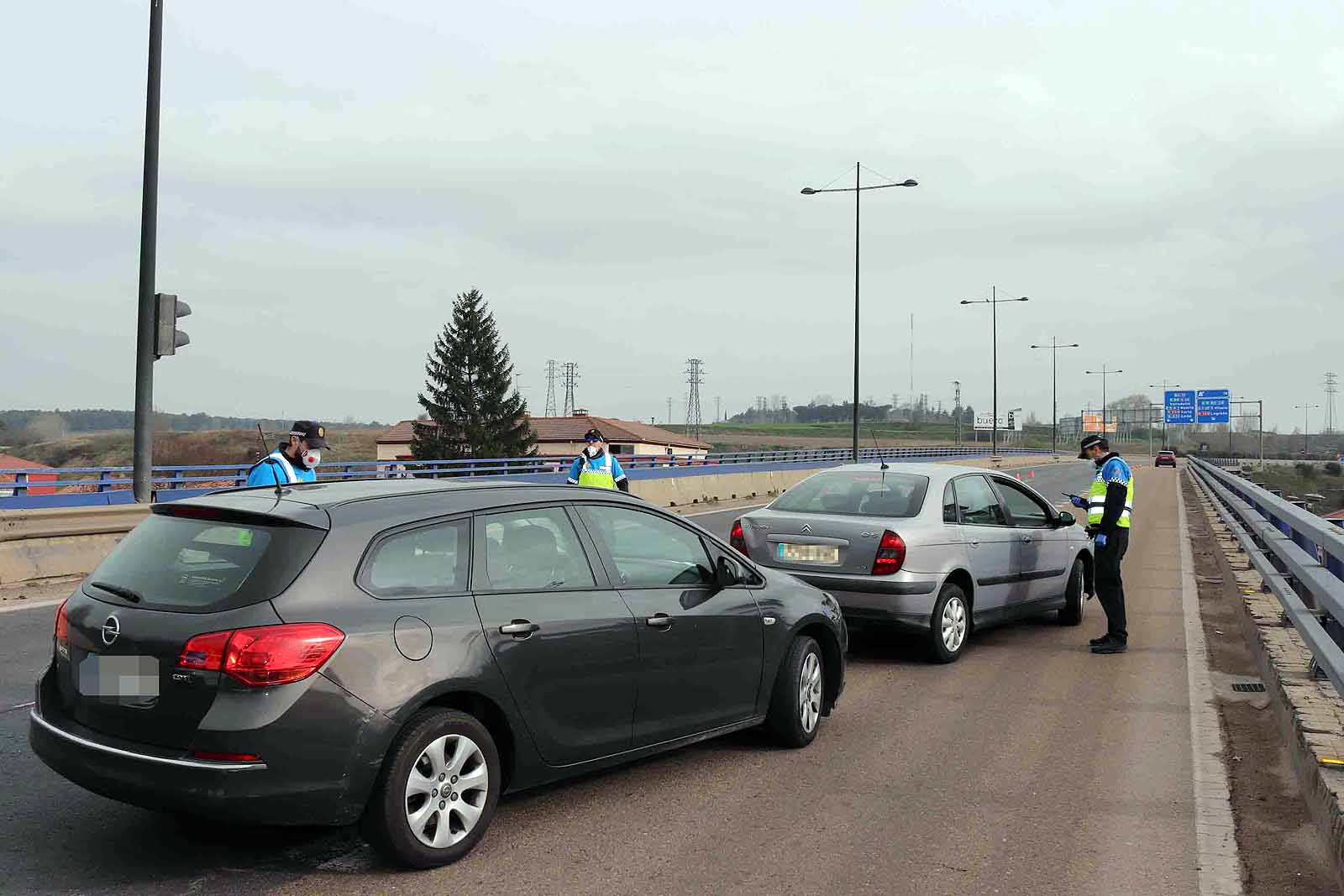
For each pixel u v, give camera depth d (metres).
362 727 4.03
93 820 4.77
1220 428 151.88
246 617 3.96
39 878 4.14
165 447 47.81
